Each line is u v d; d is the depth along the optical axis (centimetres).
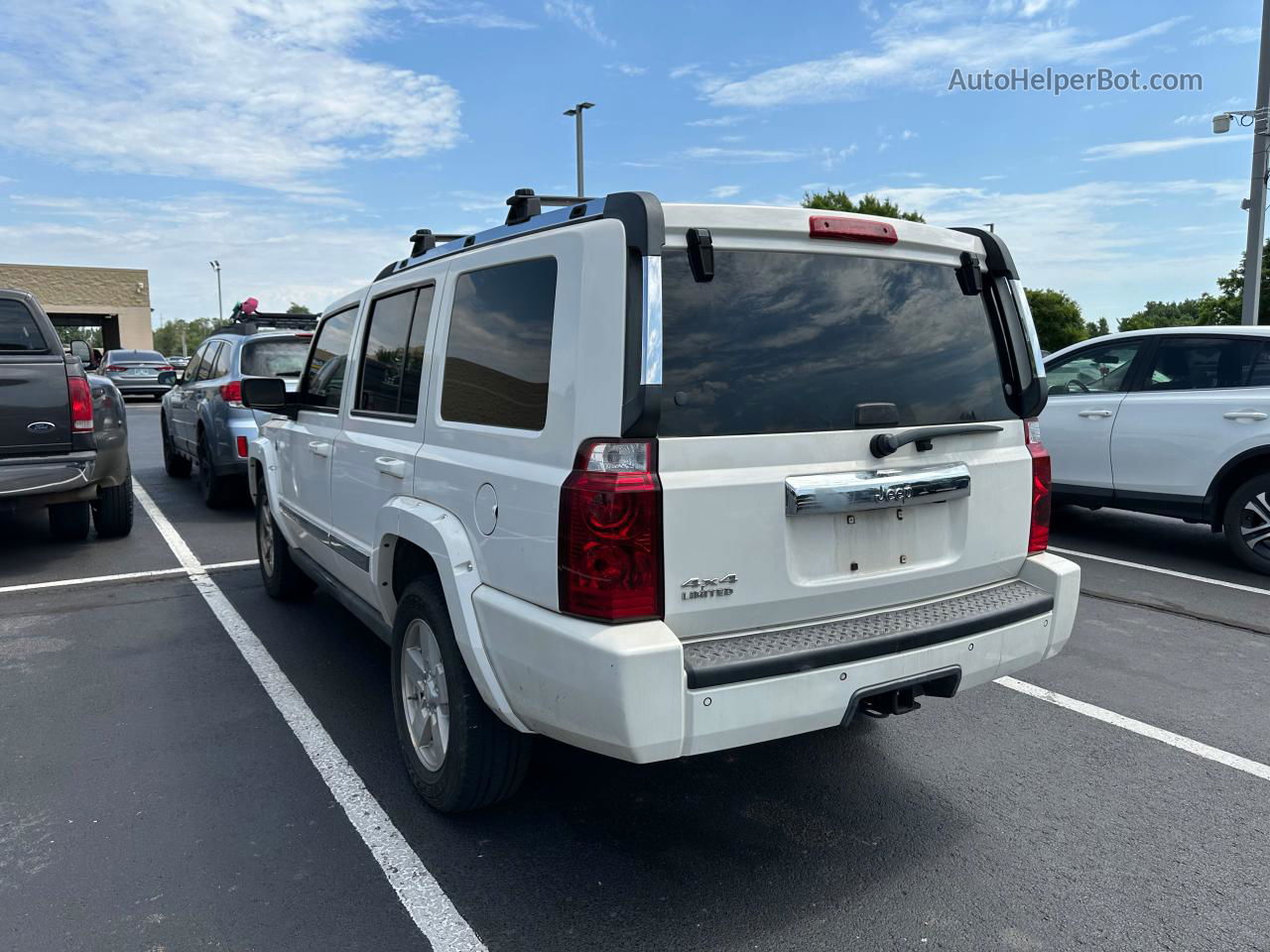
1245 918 264
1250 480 647
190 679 444
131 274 4291
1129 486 706
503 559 268
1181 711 416
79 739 377
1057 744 381
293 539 513
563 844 301
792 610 266
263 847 297
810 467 263
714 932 256
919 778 350
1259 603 586
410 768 330
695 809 325
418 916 262
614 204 247
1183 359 686
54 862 288
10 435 621
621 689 229
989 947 251
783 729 252
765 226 259
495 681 272
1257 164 1330
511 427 273
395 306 375
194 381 1002
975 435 305
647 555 237
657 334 234
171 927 256
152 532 805
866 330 280
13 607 566
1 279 4012
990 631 292
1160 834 310
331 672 453
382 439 363
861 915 264
